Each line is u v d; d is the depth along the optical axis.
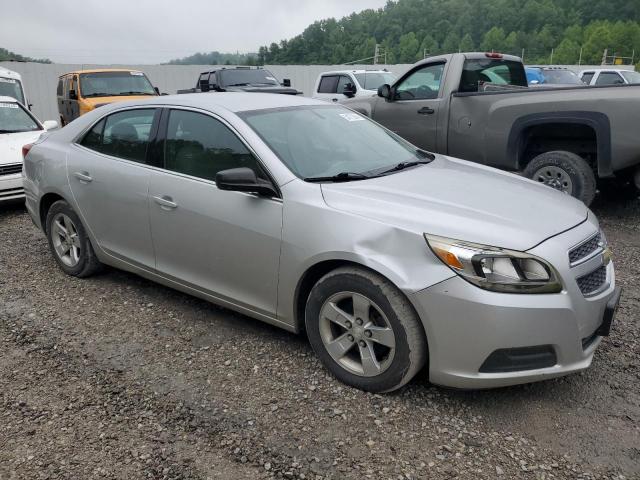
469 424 2.97
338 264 3.27
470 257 2.82
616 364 3.53
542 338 2.85
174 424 3.00
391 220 3.06
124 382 3.39
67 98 14.95
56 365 3.61
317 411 3.08
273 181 3.47
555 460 2.70
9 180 7.54
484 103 7.06
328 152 3.85
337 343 3.29
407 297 2.94
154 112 4.24
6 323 4.21
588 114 6.20
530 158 7.21
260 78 16.34
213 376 3.44
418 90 7.94
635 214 7.04
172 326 4.11
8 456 2.78
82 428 2.98
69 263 5.04
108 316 4.29
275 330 4.02
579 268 2.99
